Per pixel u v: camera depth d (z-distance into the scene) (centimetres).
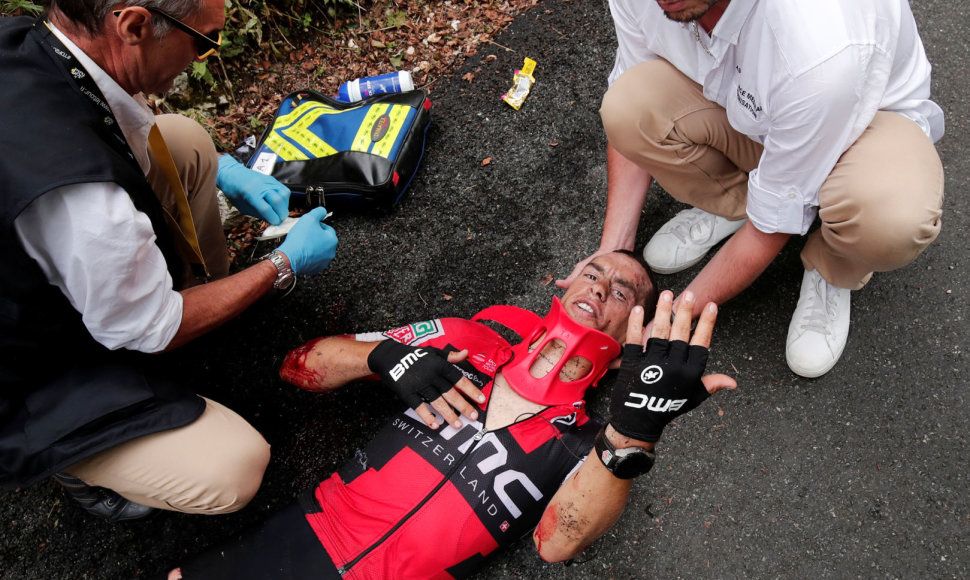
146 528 207
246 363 231
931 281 227
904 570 188
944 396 211
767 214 168
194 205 203
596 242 247
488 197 259
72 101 130
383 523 168
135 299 141
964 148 250
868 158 157
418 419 181
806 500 200
